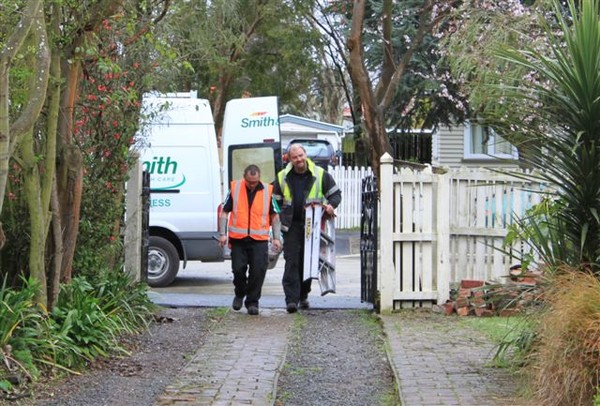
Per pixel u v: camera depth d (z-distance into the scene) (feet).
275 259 51.44
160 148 55.67
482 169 41.24
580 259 26.40
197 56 76.69
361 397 27.43
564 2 46.47
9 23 29.37
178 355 32.55
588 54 25.58
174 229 55.42
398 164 46.65
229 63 95.25
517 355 28.02
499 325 37.19
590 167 26.05
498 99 28.43
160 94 48.19
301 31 102.22
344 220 104.63
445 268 42.14
